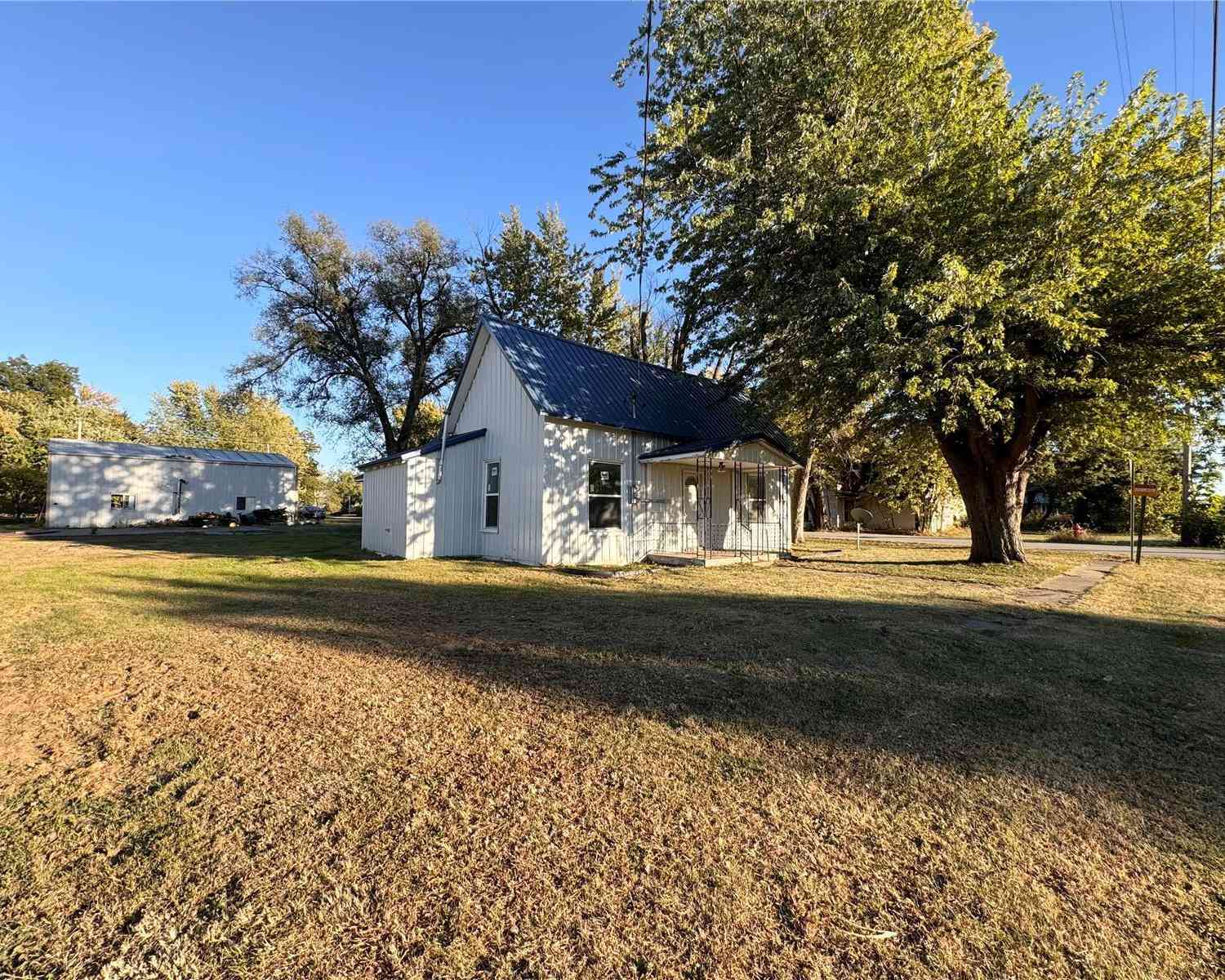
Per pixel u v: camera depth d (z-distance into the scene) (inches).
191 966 68.4
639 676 174.7
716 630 234.2
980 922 77.5
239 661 185.5
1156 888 85.4
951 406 409.7
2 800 103.2
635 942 73.2
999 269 335.0
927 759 124.4
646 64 446.6
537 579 387.2
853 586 371.9
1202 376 393.7
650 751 125.2
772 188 406.6
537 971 68.6
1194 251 378.0
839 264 393.1
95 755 120.3
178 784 109.0
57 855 87.8
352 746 125.7
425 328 1109.7
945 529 1203.2
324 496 2244.1
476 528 554.3
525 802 104.4
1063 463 1067.3
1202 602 321.4
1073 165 372.2
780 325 421.1
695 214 459.8
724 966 69.7
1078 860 91.5
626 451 521.0
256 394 1098.7
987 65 434.0
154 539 739.4
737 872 86.4
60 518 995.3
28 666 178.1
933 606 297.1
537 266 1003.9
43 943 71.5
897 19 419.2
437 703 150.9
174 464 1116.5
